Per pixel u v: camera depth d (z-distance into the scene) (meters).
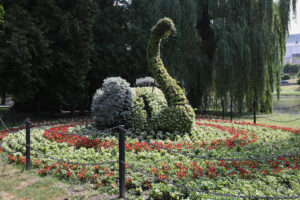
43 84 11.66
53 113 14.51
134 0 14.34
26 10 11.19
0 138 6.98
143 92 7.30
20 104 14.42
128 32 13.94
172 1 13.23
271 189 3.58
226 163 4.53
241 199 3.21
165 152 5.14
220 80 12.93
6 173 4.52
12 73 10.52
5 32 10.62
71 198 3.57
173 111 6.59
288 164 4.51
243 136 6.79
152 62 7.25
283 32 13.98
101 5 14.65
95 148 5.46
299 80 49.50
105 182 4.01
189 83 13.67
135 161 4.61
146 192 3.71
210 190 3.47
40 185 3.98
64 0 12.30
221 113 14.52
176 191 3.47
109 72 13.74
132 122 6.83
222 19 13.41
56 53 11.85
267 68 13.40
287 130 8.09
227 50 12.41
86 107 15.69
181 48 14.24
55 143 5.85
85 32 12.74
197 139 6.33
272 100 14.07
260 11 13.23
